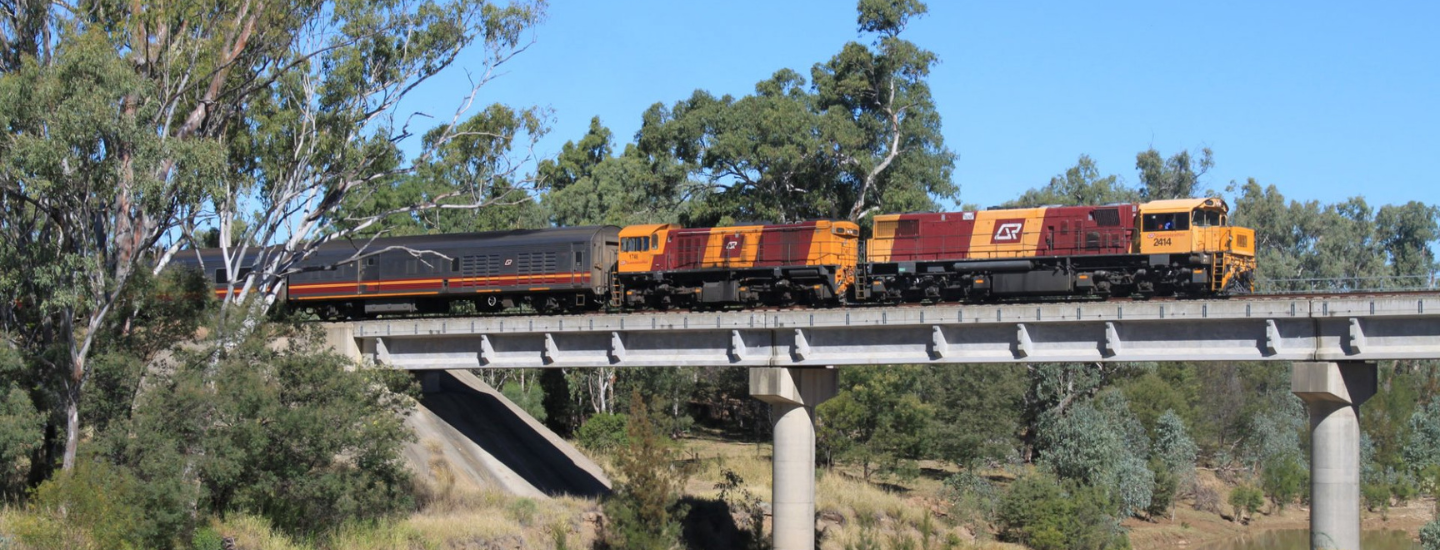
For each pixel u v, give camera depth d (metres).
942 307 37.88
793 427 41.28
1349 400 34.50
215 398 34.66
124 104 35.91
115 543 31.22
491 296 50.47
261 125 41.72
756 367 40.59
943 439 61.84
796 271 46.34
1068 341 37.22
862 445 61.97
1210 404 78.31
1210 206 42.84
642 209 85.12
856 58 66.75
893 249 46.88
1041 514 53.72
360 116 42.59
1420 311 32.12
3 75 35.28
